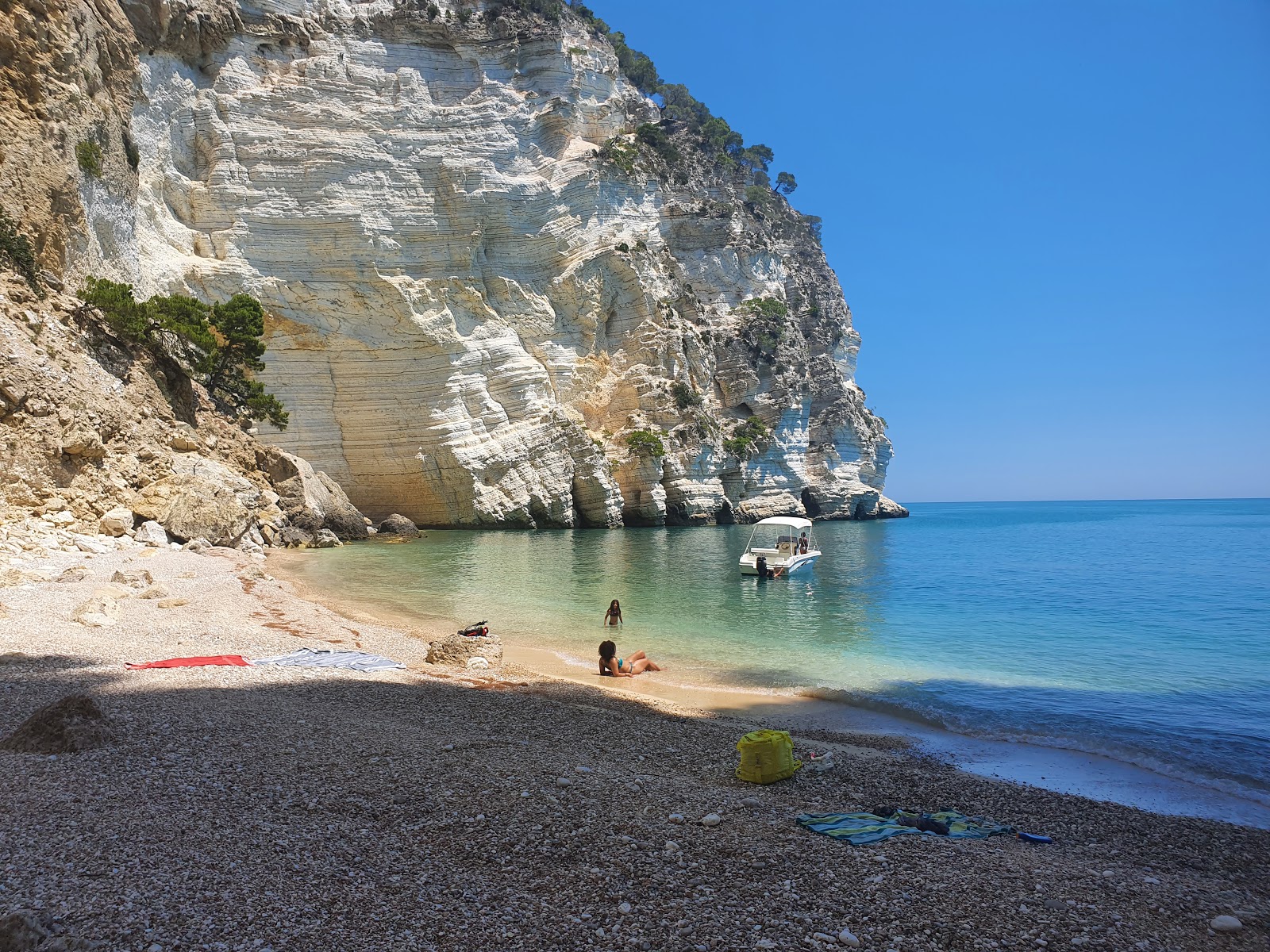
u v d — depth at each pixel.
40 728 8.21
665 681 16.92
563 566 38.78
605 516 69.69
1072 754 12.17
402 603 26.14
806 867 6.48
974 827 8.24
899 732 13.29
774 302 92.62
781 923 5.40
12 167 32.94
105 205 40.72
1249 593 32.94
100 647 14.21
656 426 74.88
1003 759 11.84
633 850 6.61
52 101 35.62
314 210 59.38
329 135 61.31
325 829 6.52
